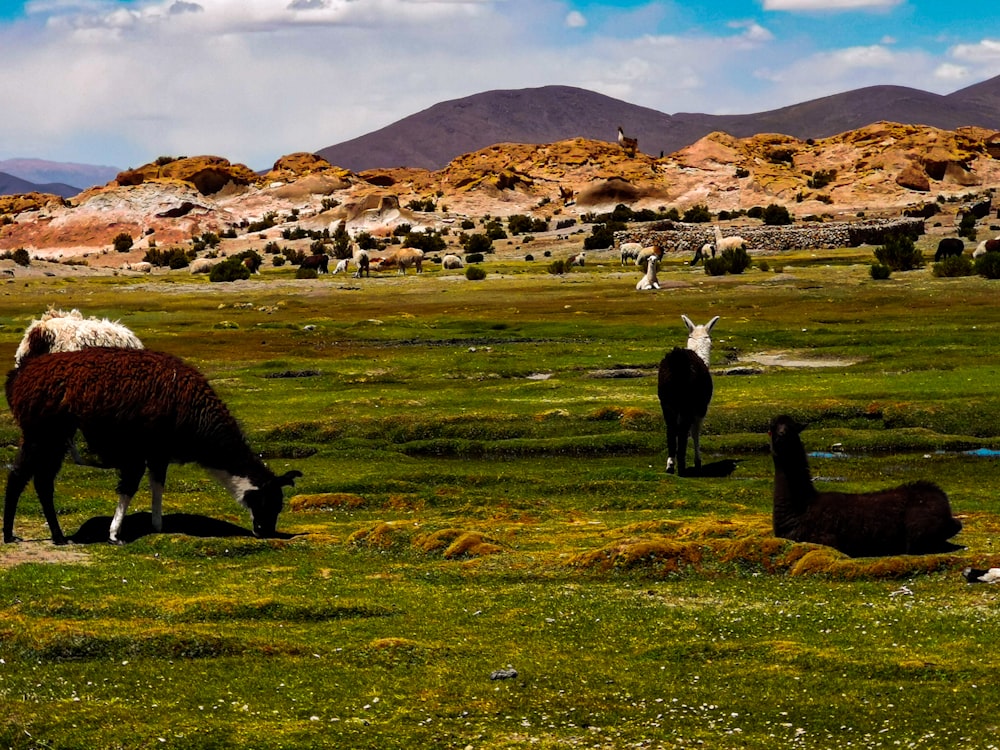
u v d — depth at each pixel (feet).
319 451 132.77
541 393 170.19
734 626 62.80
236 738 47.14
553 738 47.34
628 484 108.37
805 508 78.02
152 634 59.88
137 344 94.53
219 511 94.99
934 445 130.62
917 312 270.26
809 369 191.72
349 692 53.26
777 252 536.01
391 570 76.74
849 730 47.42
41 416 77.82
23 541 82.43
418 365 204.44
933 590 68.44
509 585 73.31
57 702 51.47
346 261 496.23
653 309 299.99
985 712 48.49
